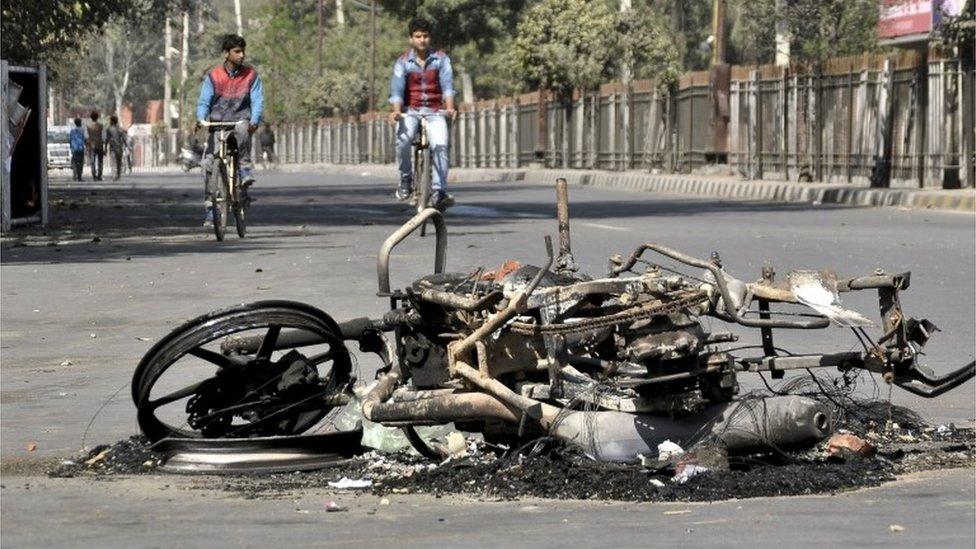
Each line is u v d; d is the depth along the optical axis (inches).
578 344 414.0
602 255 1090.7
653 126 3105.3
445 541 323.6
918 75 2070.6
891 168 2144.4
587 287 400.2
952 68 1998.0
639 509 355.6
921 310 774.5
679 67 3777.1
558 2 3762.3
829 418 397.4
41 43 2181.3
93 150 3961.6
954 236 1300.4
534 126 3959.2
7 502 370.6
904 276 405.1
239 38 1326.3
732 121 2699.3
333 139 6348.4
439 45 5477.4
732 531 329.4
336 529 337.4
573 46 3690.9
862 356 408.2
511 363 411.5
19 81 1571.1
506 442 417.1
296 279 941.2
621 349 395.2
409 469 409.1
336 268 1007.6
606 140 3430.1
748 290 406.0
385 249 440.1
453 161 4884.4
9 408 527.8
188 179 3971.5
